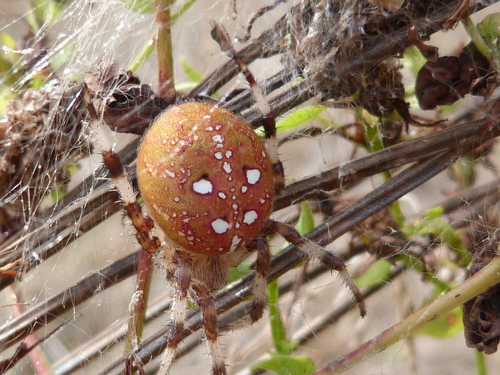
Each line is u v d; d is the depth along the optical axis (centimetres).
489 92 8
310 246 9
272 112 9
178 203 8
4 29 10
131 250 11
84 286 9
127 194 8
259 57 9
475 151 9
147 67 10
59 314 9
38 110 9
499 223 9
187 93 9
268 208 8
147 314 10
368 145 10
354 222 9
